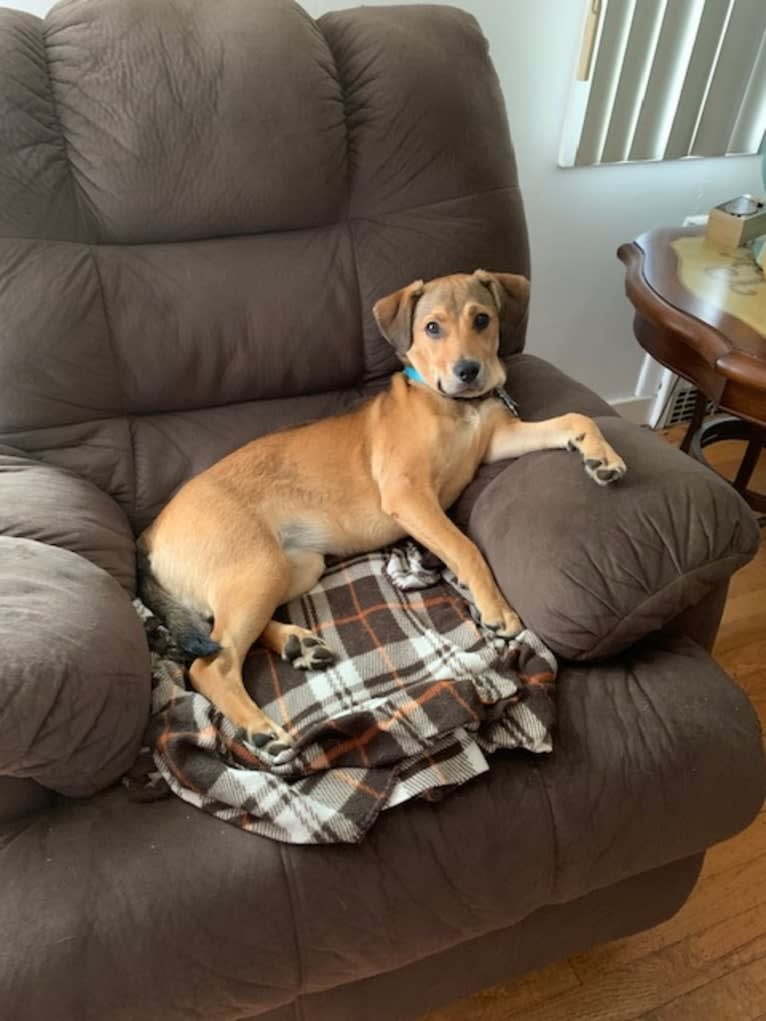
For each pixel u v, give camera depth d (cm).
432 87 153
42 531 122
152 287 146
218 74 140
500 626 122
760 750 108
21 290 138
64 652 93
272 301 152
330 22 157
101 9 138
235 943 90
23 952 84
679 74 205
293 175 147
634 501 116
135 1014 86
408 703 104
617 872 106
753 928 138
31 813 98
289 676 122
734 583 208
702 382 154
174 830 95
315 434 152
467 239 160
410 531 144
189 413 158
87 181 141
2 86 134
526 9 188
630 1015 126
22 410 142
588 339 252
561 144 210
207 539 135
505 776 102
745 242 181
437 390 150
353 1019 112
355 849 95
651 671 113
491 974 119
